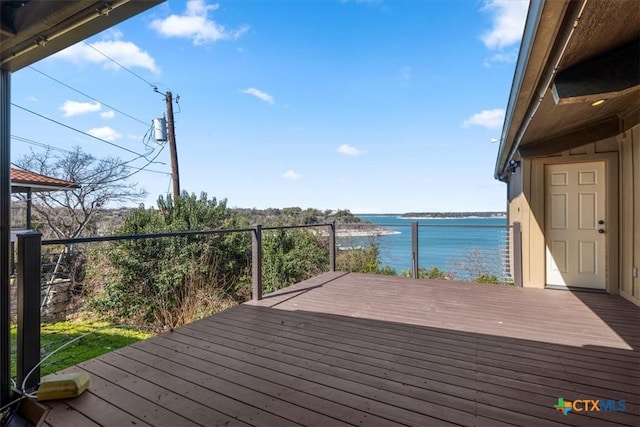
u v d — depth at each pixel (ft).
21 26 6.17
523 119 12.44
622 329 9.98
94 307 21.57
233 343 9.17
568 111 11.51
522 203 16.55
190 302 20.81
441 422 5.54
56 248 22.86
